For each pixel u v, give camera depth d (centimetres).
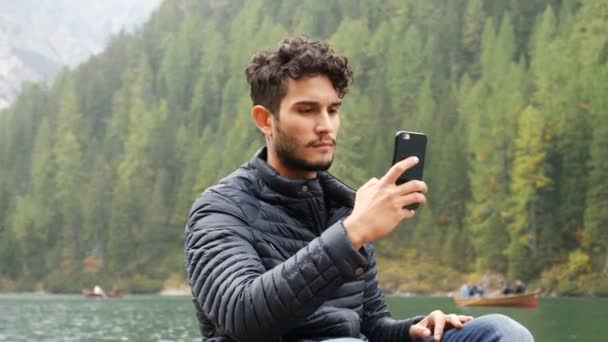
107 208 13738
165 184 14025
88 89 18350
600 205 9012
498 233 9731
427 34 15538
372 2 16975
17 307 6862
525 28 15062
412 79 13912
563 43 12325
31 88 18312
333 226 329
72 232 13675
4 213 15662
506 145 10469
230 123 14650
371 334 423
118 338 2966
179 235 12988
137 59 19000
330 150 366
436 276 9775
